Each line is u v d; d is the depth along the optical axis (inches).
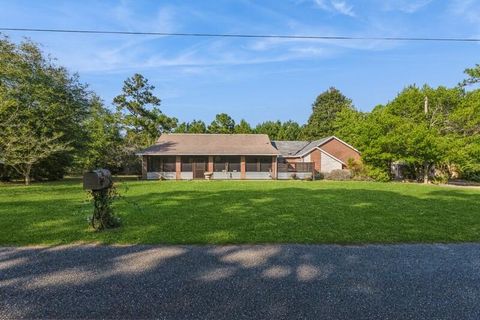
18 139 809.5
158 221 326.6
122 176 1508.4
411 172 1264.8
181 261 199.0
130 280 167.3
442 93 1157.7
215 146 1396.4
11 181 1069.1
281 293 151.6
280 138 2453.2
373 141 1156.5
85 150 1133.7
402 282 166.4
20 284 162.1
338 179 1243.2
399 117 1170.0
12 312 133.1
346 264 194.7
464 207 434.3
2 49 887.1
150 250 223.3
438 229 290.7
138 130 1822.1
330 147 1478.8
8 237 257.4
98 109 1429.6
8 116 817.5
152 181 1103.0
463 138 1051.3
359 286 160.7
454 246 237.1
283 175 1386.6
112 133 1498.5
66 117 994.1
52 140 911.7
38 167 1067.3
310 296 148.5
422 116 1153.4
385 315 131.3
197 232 275.7
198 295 149.0
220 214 371.9
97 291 153.4
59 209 409.1
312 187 799.7
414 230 286.0
